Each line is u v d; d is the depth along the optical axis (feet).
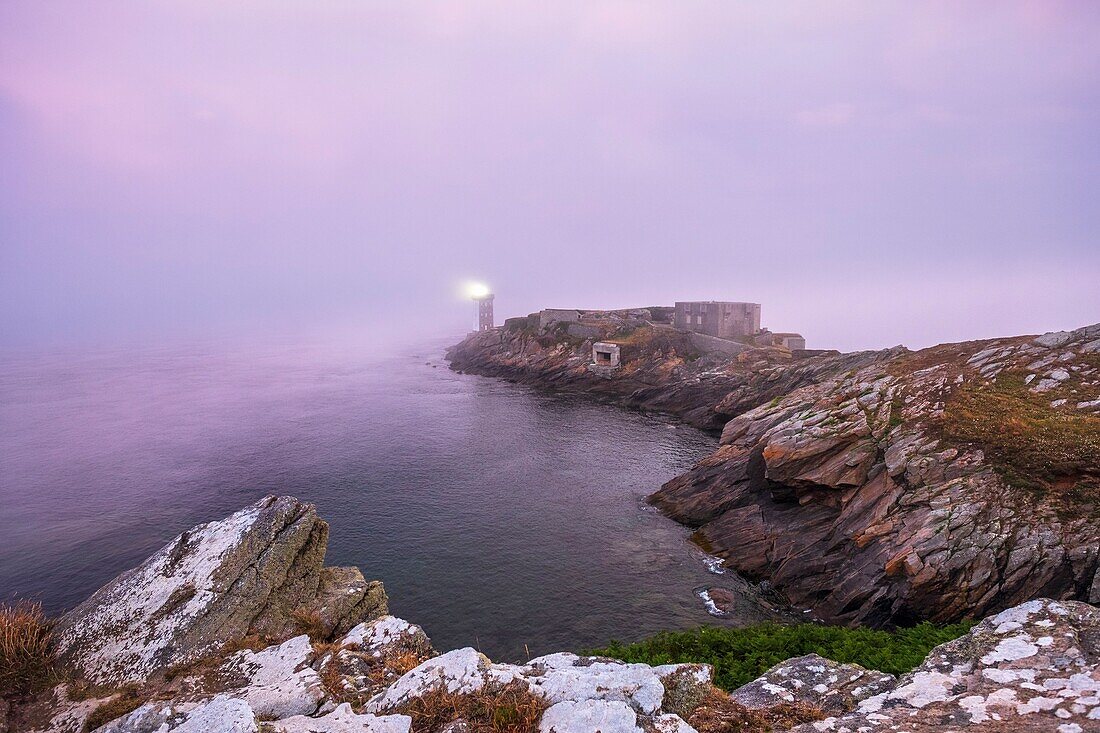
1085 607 24.67
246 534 38.91
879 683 23.30
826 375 201.67
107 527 142.10
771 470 114.83
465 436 226.38
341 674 27.53
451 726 20.95
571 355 351.25
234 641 32.96
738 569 110.42
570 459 191.72
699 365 288.92
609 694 21.47
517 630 92.17
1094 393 94.12
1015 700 19.24
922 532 80.69
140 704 26.73
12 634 31.01
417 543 126.62
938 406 104.06
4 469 195.52
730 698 22.70
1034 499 76.23
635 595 101.76
